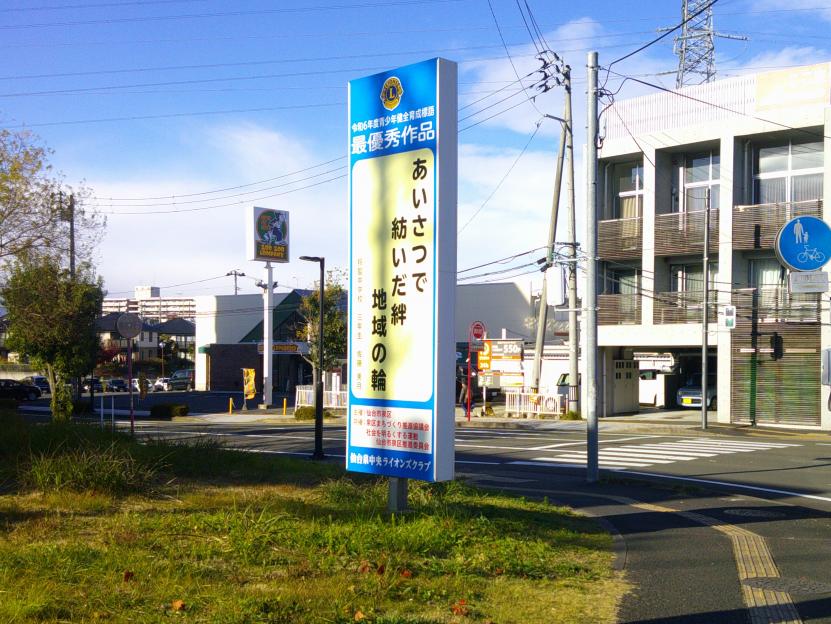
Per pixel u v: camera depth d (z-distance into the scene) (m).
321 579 6.45
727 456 19.95
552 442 24.19
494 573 7.16
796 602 6.70
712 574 7.61
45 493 9.38
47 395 61.09
